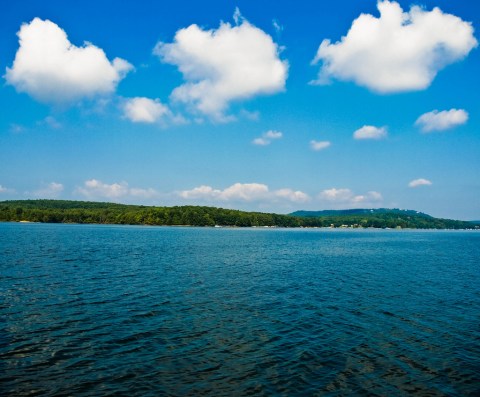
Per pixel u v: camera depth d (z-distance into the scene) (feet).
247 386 46.42
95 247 232.53
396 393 45.62
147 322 71.51
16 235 330.54
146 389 45.06
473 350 60.44
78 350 56.54
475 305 92.68
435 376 50.52
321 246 320.70
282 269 155.94
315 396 44.39
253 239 417.69
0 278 111.86
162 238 370.73
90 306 82.23
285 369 51.57
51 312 76.59
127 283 110.11
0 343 58.54
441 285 121.60
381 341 63.77
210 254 213.46
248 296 97.76
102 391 44.32
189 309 82.23
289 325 72.02
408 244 383.04
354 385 47.34
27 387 44.80
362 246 333.83
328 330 69.36
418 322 76.18
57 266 139.85
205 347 59.11
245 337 64.34
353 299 96.84
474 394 45.85
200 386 46.14
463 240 508.94
